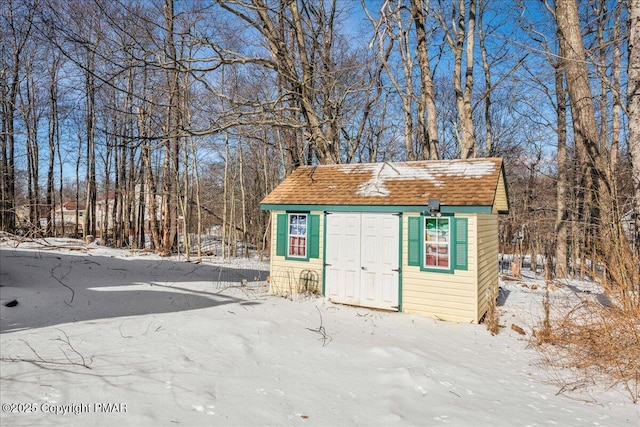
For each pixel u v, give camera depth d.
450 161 9.93
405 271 8.86
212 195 32.50
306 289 10.02
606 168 10.57
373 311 8.94
